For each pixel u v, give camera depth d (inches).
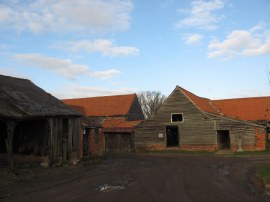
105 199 466.3
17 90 959.0
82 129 1266.0
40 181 639.1
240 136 1488.7
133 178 679.7
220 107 1920.5
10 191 527.5
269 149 1488.7
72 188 557.0
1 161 844.0
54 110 952.3
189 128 1577.3
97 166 939.3
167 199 465.1
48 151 904.3
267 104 1830.7
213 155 1321.4
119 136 1747.0
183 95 1604.3
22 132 957.2
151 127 1654.8
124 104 2150.6
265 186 555.5
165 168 869.2
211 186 571.5
